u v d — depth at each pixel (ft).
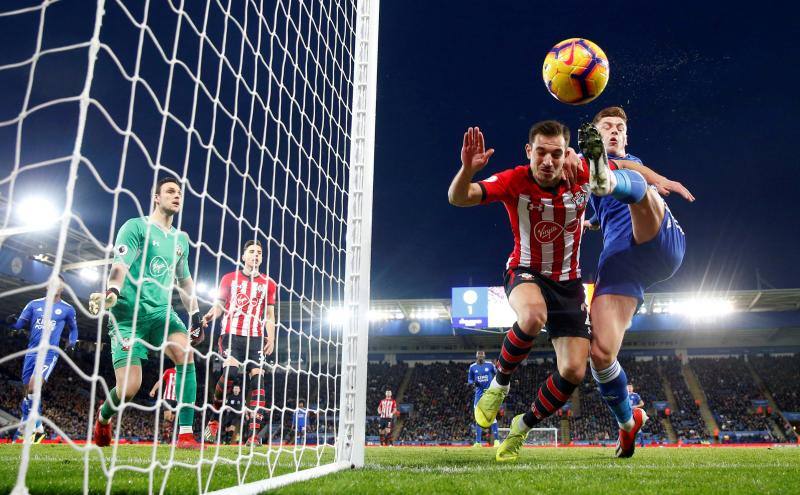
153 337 15.49
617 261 16.20
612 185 12.35
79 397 93.56
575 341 14.92
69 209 4.98
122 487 8.27
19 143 5.48
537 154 13.84
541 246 14.97
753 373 121.80
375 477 10.32
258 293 21.66
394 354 139.13
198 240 8.53
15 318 98.68
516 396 120.78
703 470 12.73
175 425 7.18
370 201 15.17
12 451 19.30
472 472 11.82
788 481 10.19
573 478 10.48
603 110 17.16
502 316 99.14
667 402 113.50
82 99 5.31
